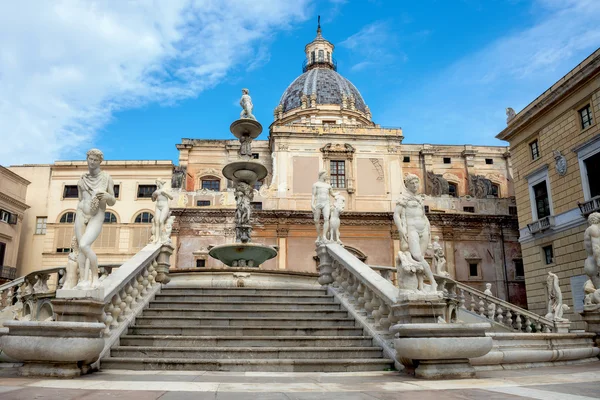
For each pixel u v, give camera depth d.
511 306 14.62
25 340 5.82
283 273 12.85
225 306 9.62
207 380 5.58
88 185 6.85
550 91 24.73
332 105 43.00
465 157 40.25
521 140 27.78
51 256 34.44
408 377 6.15
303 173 36.09
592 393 4.70
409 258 7.15
